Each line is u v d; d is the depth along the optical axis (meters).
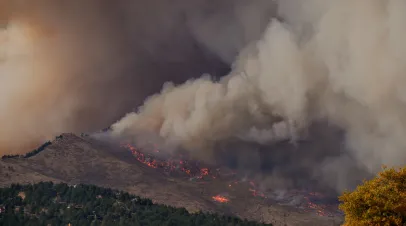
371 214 63.75
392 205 63.03
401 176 67.31
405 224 62.25
